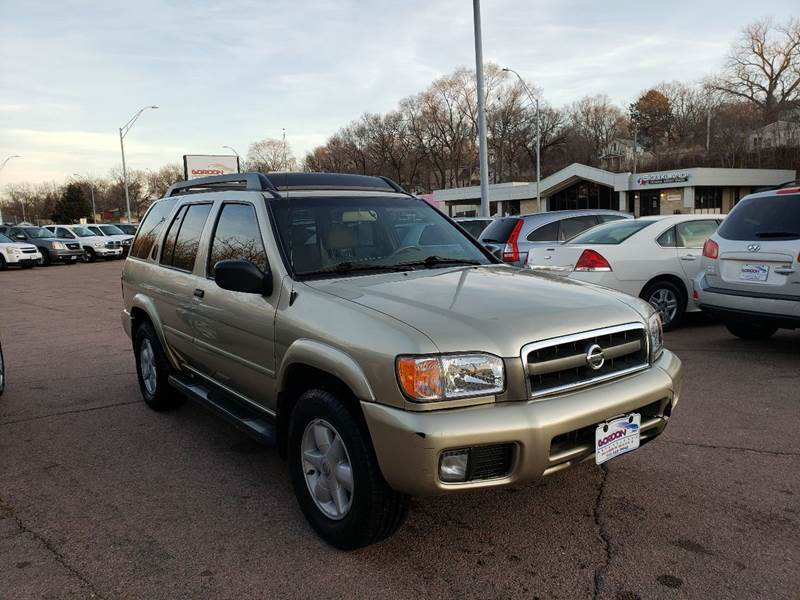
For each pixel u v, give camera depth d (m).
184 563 3.08
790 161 56.53
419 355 2.67
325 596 2.79
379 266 3.81
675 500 3.56
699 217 8.40
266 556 3.12
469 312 2.95
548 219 9.94
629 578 2.85
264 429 3.73
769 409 4.99
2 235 27.02
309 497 3.29
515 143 84.25
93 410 5.63
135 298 5.41
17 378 6.90
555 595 2.75
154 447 4.67
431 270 3.81
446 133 85.81
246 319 3.72
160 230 5.30
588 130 93.56
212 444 4.72
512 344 2.78
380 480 2.87
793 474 3.84
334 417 3.00
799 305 6.04
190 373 4.96
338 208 4.07
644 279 7.94
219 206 4.39
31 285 19.19
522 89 82.31
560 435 2.83
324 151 93.62
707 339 7.62
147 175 108.06
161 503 3.74
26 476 4.20
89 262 31.05
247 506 3.68
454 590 2.80
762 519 3.33
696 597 2.71
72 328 10.38
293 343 3.25
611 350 3.07
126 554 3.17
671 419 4.83
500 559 3.04
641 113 91.12
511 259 9.62
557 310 3.04
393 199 4.43
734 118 68.00
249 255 3.86
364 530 2.95
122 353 8.20
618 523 3.33
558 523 3.35
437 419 2.63
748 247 6.48
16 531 3.44
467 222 14.91
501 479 2.73
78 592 2.86
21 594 2.85
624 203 46.84
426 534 3.28
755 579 2.82
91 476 4.16
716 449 4.24
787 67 66.69
